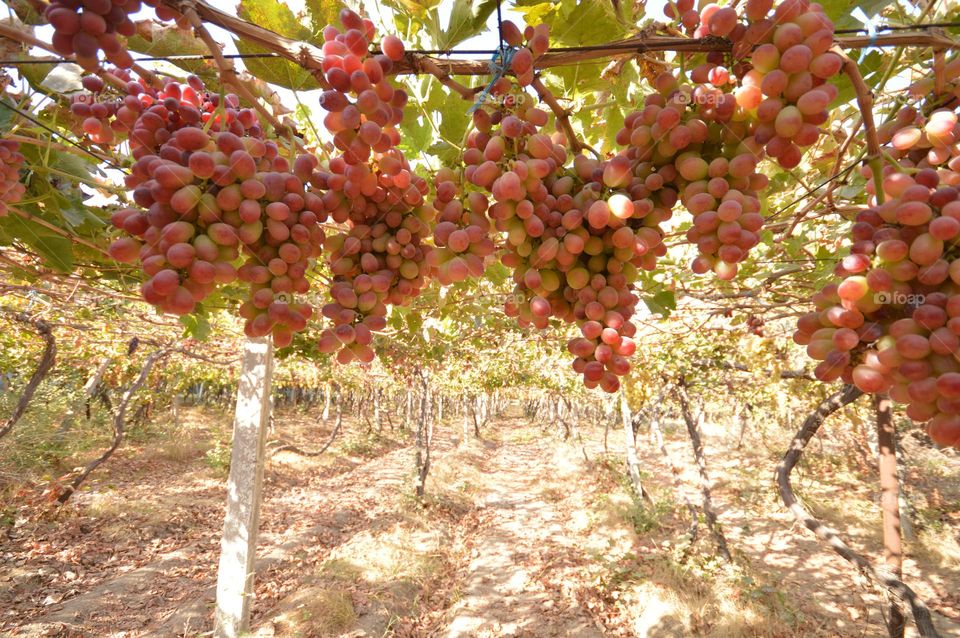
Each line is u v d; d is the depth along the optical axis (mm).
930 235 848
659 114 1032
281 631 7324
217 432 19578
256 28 1038
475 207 1251
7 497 10570
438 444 24859
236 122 1290
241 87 1087
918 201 875
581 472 18016
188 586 8477
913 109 1186
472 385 21984
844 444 18500
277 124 1218
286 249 1069
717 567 9555
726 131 1073
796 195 2934
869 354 911
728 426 26688
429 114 1928
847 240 2703
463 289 3414
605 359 1147
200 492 13258
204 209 976
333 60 1029
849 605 8453
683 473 17297
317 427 25812
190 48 1524
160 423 20094
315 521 11898
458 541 11914
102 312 6602
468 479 17547
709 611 8078
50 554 8906
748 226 1048
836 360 957
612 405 17938
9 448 12047
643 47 1078
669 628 7594
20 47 1472
